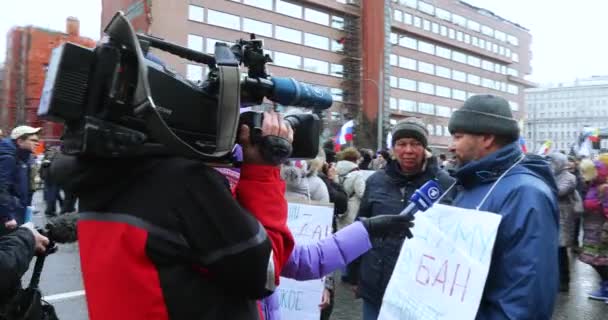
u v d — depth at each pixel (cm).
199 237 103
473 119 182
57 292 523
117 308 100
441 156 1426
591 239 591
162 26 3800
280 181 128
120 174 106
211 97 110
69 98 94
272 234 120
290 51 5291
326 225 316
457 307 166
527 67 9106
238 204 111
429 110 6956
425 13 6950
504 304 156
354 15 5756
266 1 5053
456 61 7494
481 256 162
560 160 650
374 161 1019
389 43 5828
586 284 675
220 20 4559
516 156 178
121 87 96
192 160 107
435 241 185
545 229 157
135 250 99
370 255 274
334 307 527
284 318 296
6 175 577
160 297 100
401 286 196
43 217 1094
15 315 186
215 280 108
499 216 162
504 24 8538
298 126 132
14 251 179
